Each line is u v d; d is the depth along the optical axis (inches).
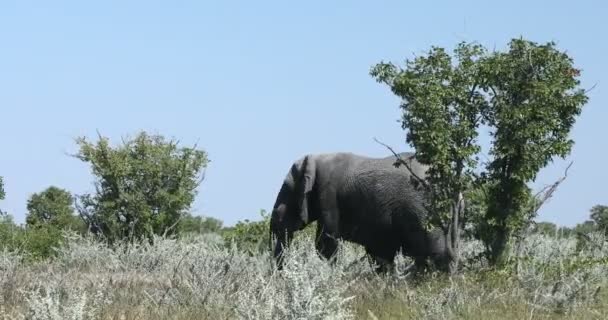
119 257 1331.2
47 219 2234.3
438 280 1101.1
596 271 1108.5
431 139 1163.3
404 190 1219.2
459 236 1197.7
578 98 1180.5
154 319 822.5
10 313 828.0
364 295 986.1
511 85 1186.0
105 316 805.9
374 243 1242.6
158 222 1740.9
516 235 1238.9
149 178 1755.7
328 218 1259.2
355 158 1272.1
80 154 1744.6
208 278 933.2
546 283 1026.1
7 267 1099.9
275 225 1302.9
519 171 1172.5
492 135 1192.2
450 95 1179.3
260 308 702.5
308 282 684.1
